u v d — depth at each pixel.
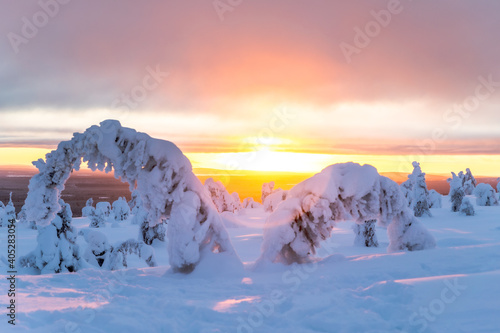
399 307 5.58
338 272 9.62
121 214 48.44
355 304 6.08
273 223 12.73
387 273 8.91
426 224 32.38
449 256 10.13
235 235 30.47
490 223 30.98
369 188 13.02
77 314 5.97
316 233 12.85
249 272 11.94
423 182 38.53
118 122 12.54
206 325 5.58
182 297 7.75
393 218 14.23
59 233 16.62
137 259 21.61
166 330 5.50
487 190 46.88
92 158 12.76
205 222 11.98
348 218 13.19
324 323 5.35
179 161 12.18
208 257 11.77
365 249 22.98
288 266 12.16
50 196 12.99
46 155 12.79
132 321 5.62
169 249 11.87
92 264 17.88
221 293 8.15
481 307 5.17
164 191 12.00
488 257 9.64
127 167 12.42
